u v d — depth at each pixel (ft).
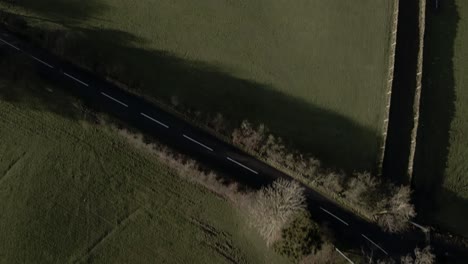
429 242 231.30
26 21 258.78
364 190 230.48
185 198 233.96
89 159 238.27
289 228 218.38
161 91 249.75
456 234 235.20
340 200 235.40
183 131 243.19
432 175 245.65
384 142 246.68
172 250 226.99
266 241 226.38
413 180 242.37
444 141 252.62
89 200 232.53
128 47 257.96
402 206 229.25
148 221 230.68
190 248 227.40
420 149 249.14
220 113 246.47
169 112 246.68
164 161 237.86
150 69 254.06
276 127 246.88
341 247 225.56
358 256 224.94
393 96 257.96
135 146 240.12
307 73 260.83
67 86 248.73
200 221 231.09
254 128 243.60
